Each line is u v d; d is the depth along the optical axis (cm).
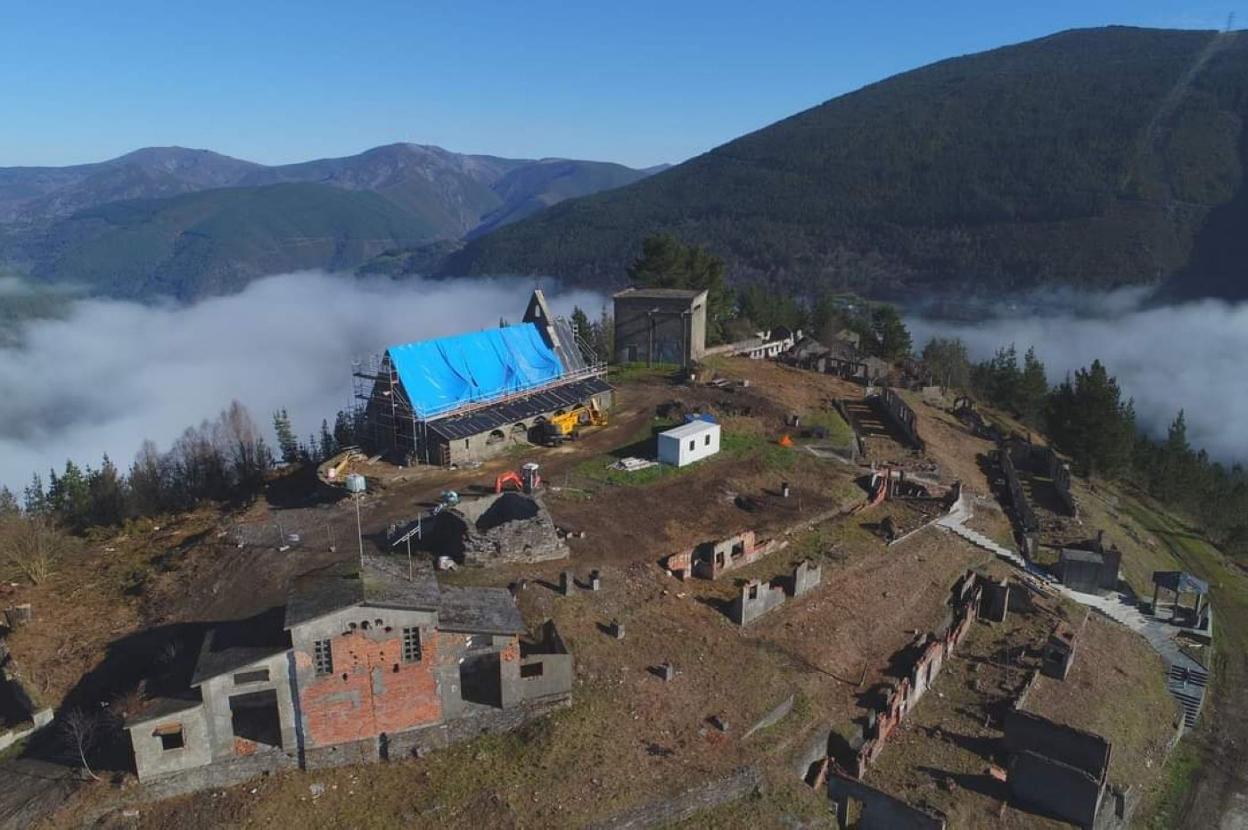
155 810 2973
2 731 3334
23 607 4103
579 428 6988
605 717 3597
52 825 2859
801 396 8512
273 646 3111
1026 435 9650
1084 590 5731
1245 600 6525
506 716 3478
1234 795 4284
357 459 6231
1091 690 4675
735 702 3881
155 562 4753
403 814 3061
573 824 3069
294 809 3044
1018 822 3612
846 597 4997
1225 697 5144
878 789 3638
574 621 4116
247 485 6619
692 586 4750
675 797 3253
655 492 5759
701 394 8056
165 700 3064
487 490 5575
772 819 3344
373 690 3216
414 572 3669
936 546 5809
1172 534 7900
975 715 4322
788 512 5784
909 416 7700
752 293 14262
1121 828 3903
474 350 6856
